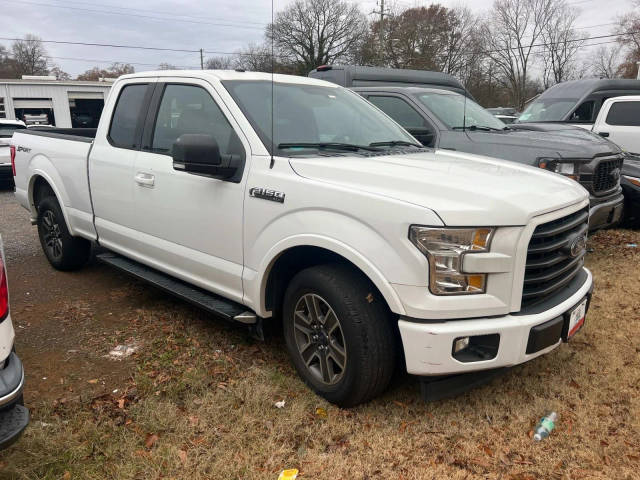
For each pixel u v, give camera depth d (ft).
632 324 13.79
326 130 12.26
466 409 10.09
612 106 32.58
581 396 10.54
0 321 7.16
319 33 127.75
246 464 8.54
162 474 8.34
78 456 8.65
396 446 9.03
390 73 28.55
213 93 12.02
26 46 235.20
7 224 26.86
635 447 9.00
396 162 10.62
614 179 19.34
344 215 9.16
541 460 8.71
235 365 11.59
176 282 13.47
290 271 11.14
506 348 8.67
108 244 15.23
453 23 160.97
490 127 21.98
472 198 8.64
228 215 11.14
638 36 164.96
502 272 8.52
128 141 14.14
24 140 18.93
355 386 9.39
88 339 12.91
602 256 19.77
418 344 8.49
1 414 7.07
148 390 10.57
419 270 8.31
